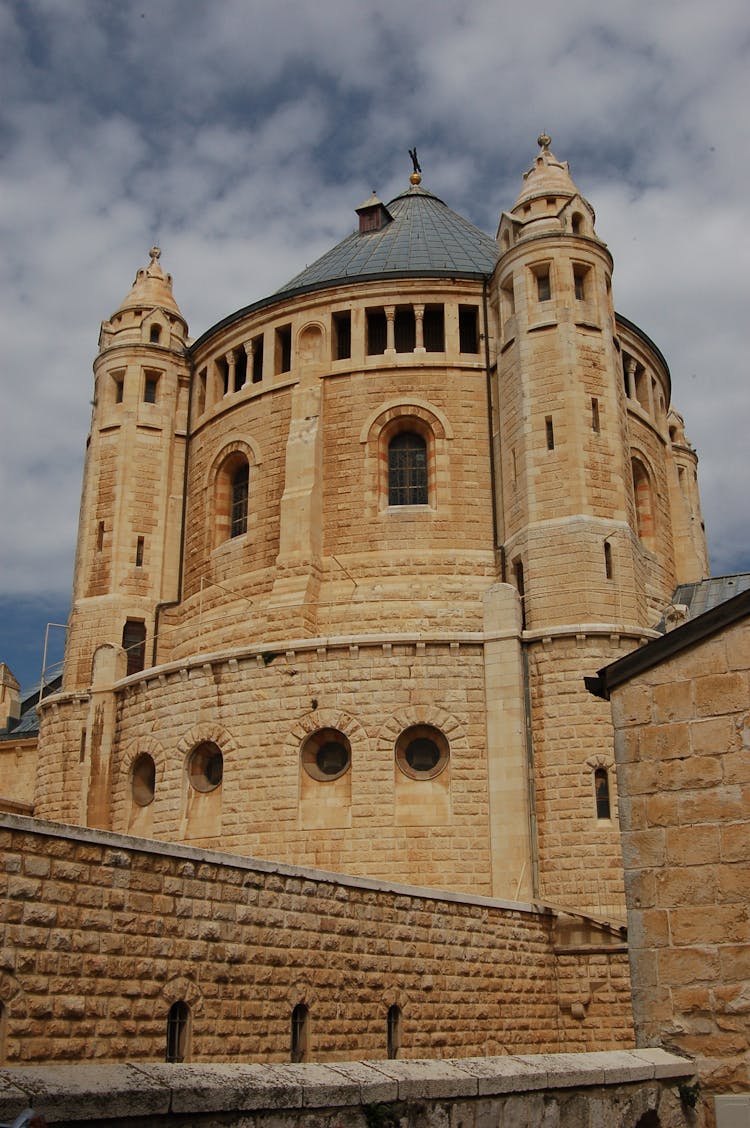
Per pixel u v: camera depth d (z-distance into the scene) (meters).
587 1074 13.48
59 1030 15.61
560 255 43.75
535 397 42.38
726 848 16.03
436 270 46.91
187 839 38.75
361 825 36.53
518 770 36.22
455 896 26.42
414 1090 11.41
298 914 20.59
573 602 39.00
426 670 37.94
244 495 48.25
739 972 15.52
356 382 46.22
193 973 17.95
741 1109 14.98
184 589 49.03
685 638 16.98
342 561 43.84
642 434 47.81
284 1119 10.30
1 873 15.29
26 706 65.50
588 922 31.84
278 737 38.22
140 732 41.81
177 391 52.31
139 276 55.34
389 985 22.95
